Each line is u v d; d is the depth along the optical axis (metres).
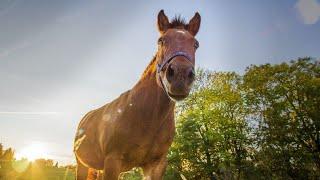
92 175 5.77
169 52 3.61
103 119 4.61
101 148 4.62
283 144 36.91
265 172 36.88
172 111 4.23
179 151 33.00
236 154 37.88
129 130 4.10
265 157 37.16
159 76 3.76
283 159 36.22
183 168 34.06
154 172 4.39
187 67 3.36
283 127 37.09
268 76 39.62
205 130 37.19
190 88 3.37
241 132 38.44
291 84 38.56
